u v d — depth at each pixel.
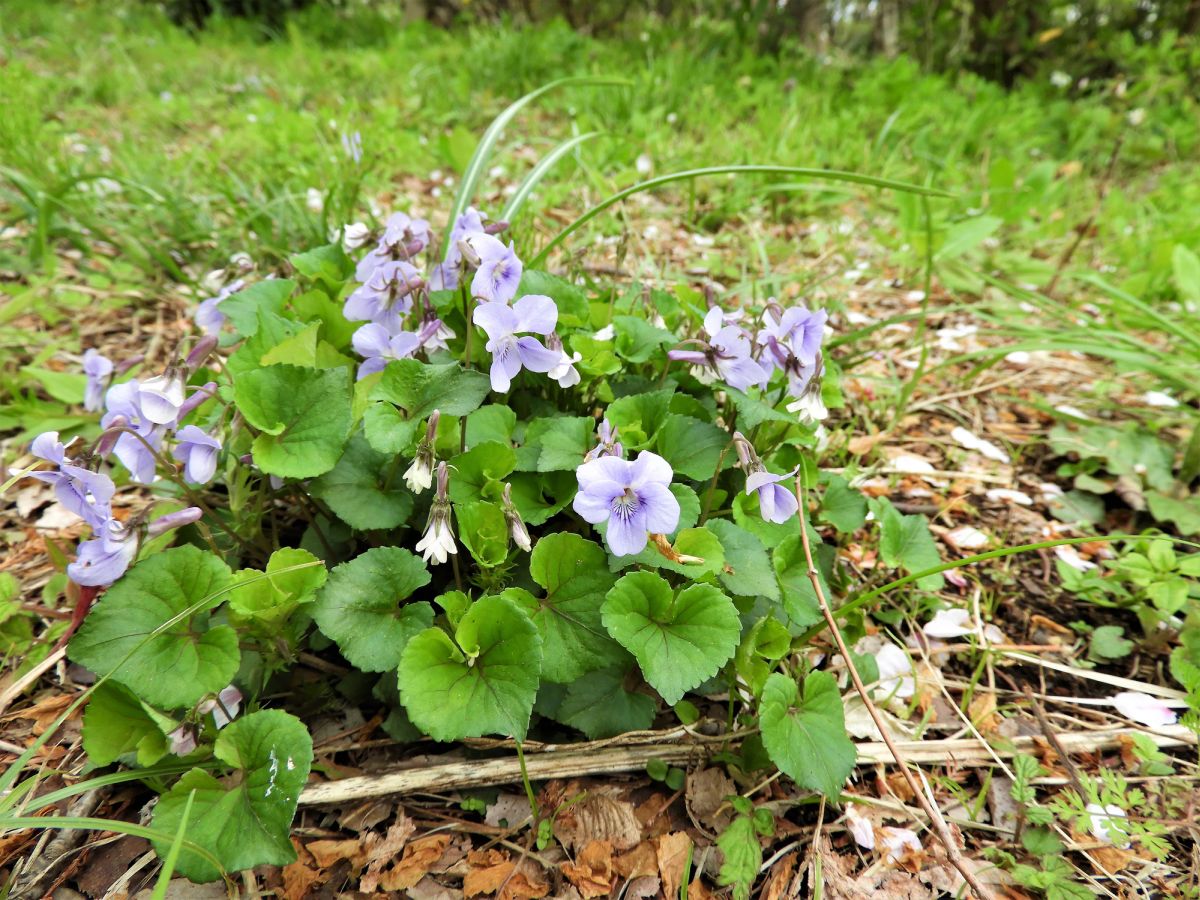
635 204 0.50
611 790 0.18
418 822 0.17
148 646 0.15
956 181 0.57
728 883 0.16
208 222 0.40
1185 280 0.34
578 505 0.16
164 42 1.14
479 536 0.18
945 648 0.23
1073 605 0.24
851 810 0.18
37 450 0.15
